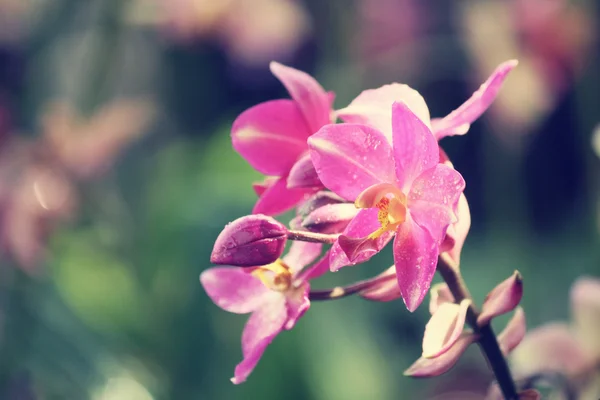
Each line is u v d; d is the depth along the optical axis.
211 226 0.86
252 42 0.96
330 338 0.83
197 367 0.80
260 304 0.41
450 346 0.39
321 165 0.40
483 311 0.41
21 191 0.75
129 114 0.80
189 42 0.94
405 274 0.39
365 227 0.40
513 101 0.93
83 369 0.76
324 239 0.40
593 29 0.92
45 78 0.82
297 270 0.42
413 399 0.95
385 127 0.41
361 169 0.40
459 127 0.41
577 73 0.94
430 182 0.39
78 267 0.84
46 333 0.76
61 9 0.81
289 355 0.78
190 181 0.94
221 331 0.81
